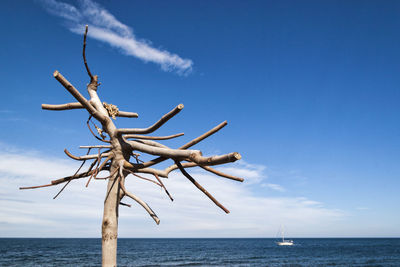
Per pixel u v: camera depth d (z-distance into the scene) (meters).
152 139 3.92
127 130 3.25
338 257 61.75
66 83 2.90
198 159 2.86
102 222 3.18
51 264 41.94
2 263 43.59
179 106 2.79
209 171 3.54
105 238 3.11
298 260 54.44
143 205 3.26
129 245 129.88
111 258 3.07
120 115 4.01
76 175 3.54
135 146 3.28
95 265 40.38
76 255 60.75
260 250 90.12
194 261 51.38
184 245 132.38
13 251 74.56
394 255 66.69
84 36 3.47
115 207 3.24
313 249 95.44
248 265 44.91
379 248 100.56
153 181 3.24
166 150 3.06
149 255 66.75
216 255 67.75
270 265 45.03
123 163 3.26
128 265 44.38
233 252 79.62
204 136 3.44
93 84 3.88
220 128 3.42
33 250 79.75
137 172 3.40
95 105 3.66
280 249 96.44
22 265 40.59
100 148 3.39
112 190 3.25
